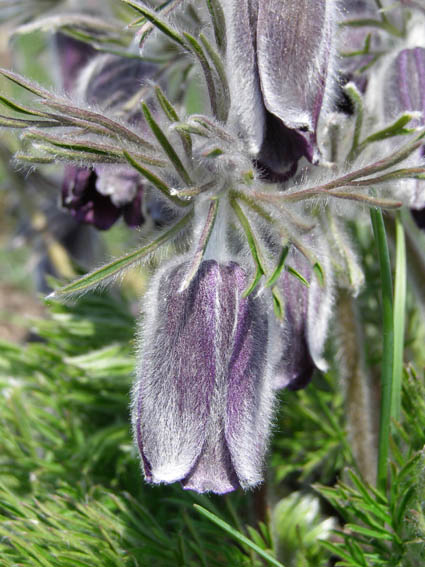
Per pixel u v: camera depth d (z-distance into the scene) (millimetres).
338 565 159
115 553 159
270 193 135
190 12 160
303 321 145
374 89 161
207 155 128
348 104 153
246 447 132
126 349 202
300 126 128
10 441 186
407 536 155
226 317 132
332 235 152
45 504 170
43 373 204
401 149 131
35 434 197
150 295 138
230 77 135
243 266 137
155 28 142
